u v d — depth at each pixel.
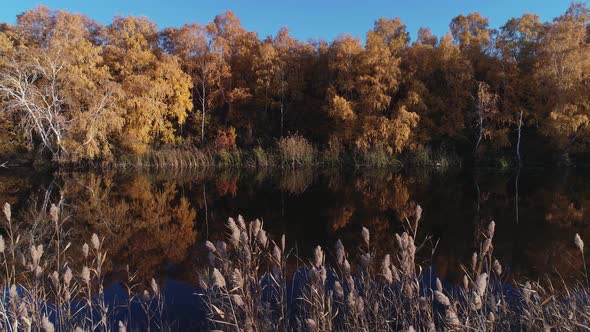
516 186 16.72
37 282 3.27
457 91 26.22
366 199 14.46
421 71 28.17
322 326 2.77
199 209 13.16
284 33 33.16
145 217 11.91
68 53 23.45
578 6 24.09
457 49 27.23
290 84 30.80
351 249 8.20
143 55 28.06
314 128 30.94
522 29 27.61
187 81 29.11
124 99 25.12
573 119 22.08
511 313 3.86
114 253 8.19
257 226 2.84
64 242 8.93
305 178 21.03
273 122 32.09
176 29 33.62
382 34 33.78
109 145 24.73
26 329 2.96
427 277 6.12
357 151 26.38
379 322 3.51
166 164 26.08
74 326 3.59
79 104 23.36
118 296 5.70
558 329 3.30
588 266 6.73
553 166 24.50
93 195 15.61
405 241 2.92
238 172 24.09
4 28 27.11
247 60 32.56
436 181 19.03
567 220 10.25
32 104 22.12
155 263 7.55
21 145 24.48
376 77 26.27
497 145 24.83
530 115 25.67
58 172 23.17
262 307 3.10
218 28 34.38
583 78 23.41
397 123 24.64
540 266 6.80
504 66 26.42
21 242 8.65
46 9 27.05
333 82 29.08
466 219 10.73
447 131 26.28
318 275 2.70
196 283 6.34
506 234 9.01
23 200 14.21
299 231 9.95
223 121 32.09
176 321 4.89
